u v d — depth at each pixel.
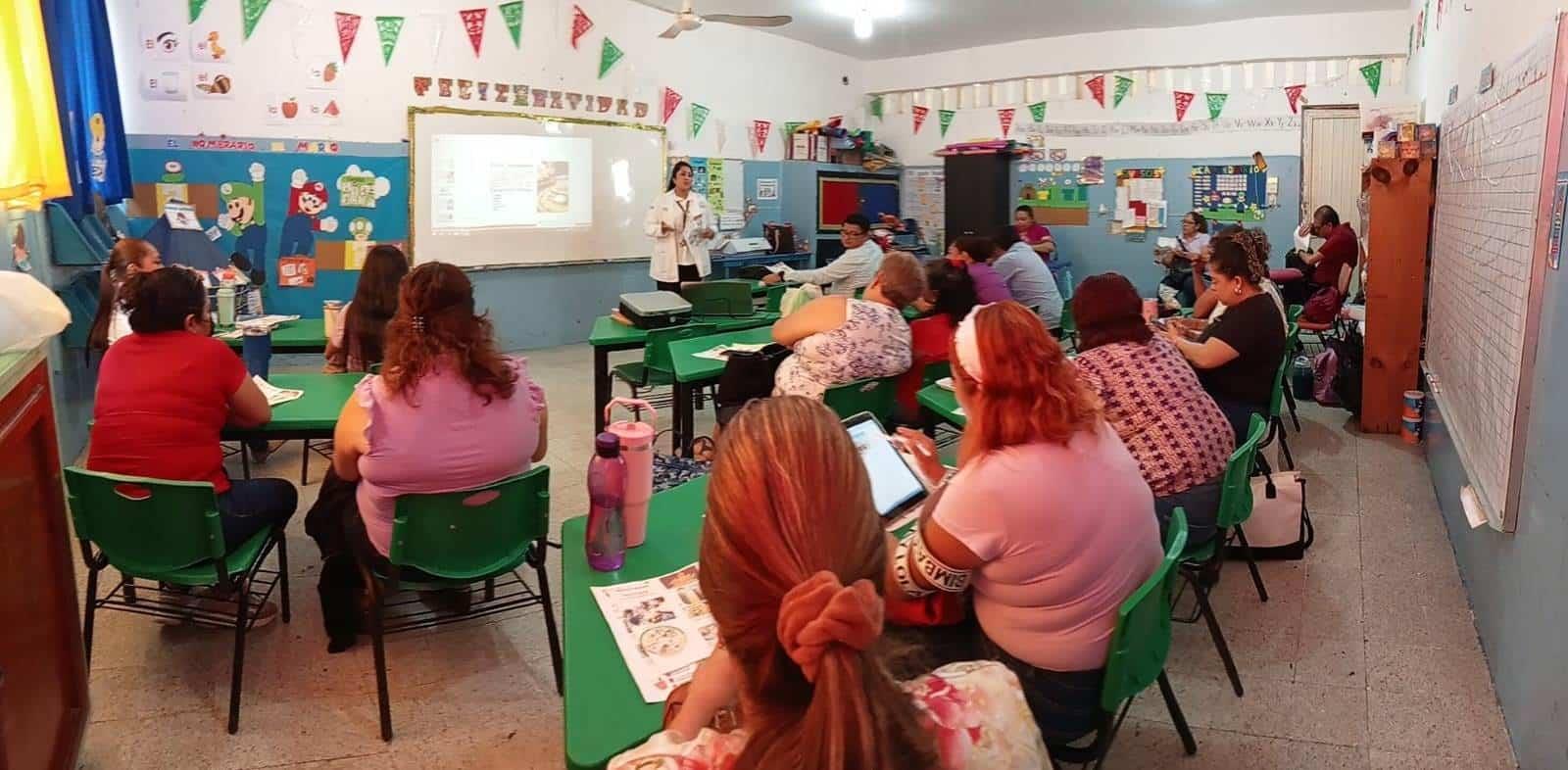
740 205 8.97
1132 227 9.18
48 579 1.96
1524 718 2.21
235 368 2.65
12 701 1.70
